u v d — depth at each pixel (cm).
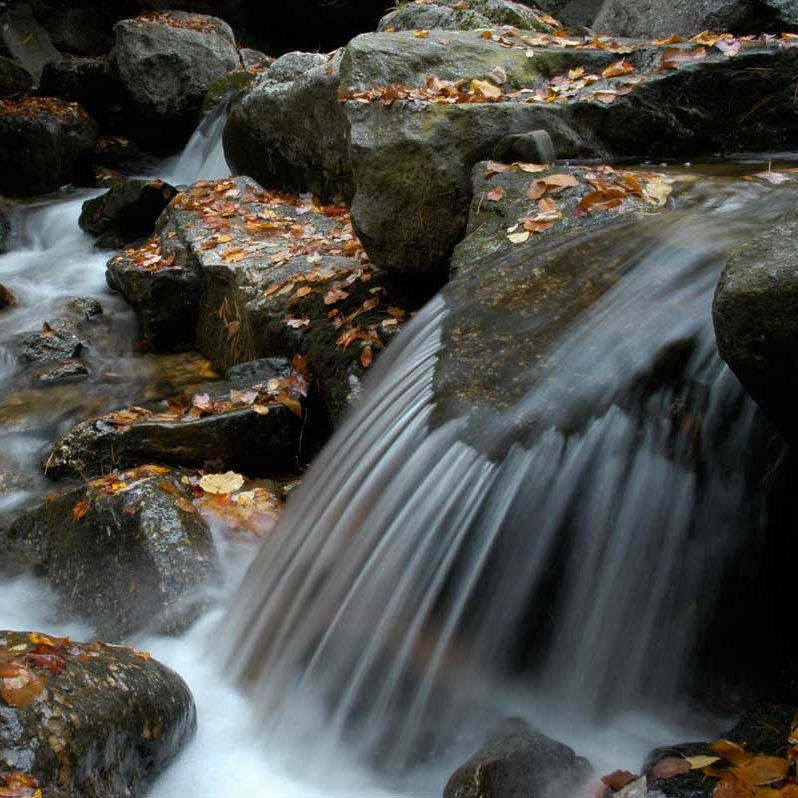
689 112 497
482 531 290
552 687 297
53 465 465
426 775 280
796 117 504
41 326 638
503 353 333
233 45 1206
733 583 305
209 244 624
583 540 293
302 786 282
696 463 296
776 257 234
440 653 289
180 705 287
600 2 866
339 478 345
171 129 1139
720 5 580
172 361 613
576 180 414
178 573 367
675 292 321
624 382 302
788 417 245
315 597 318
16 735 238
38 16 1346
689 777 241
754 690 294
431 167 458
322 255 573
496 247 396
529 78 530
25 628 377
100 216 843
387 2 1431
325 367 470
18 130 1010
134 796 266
